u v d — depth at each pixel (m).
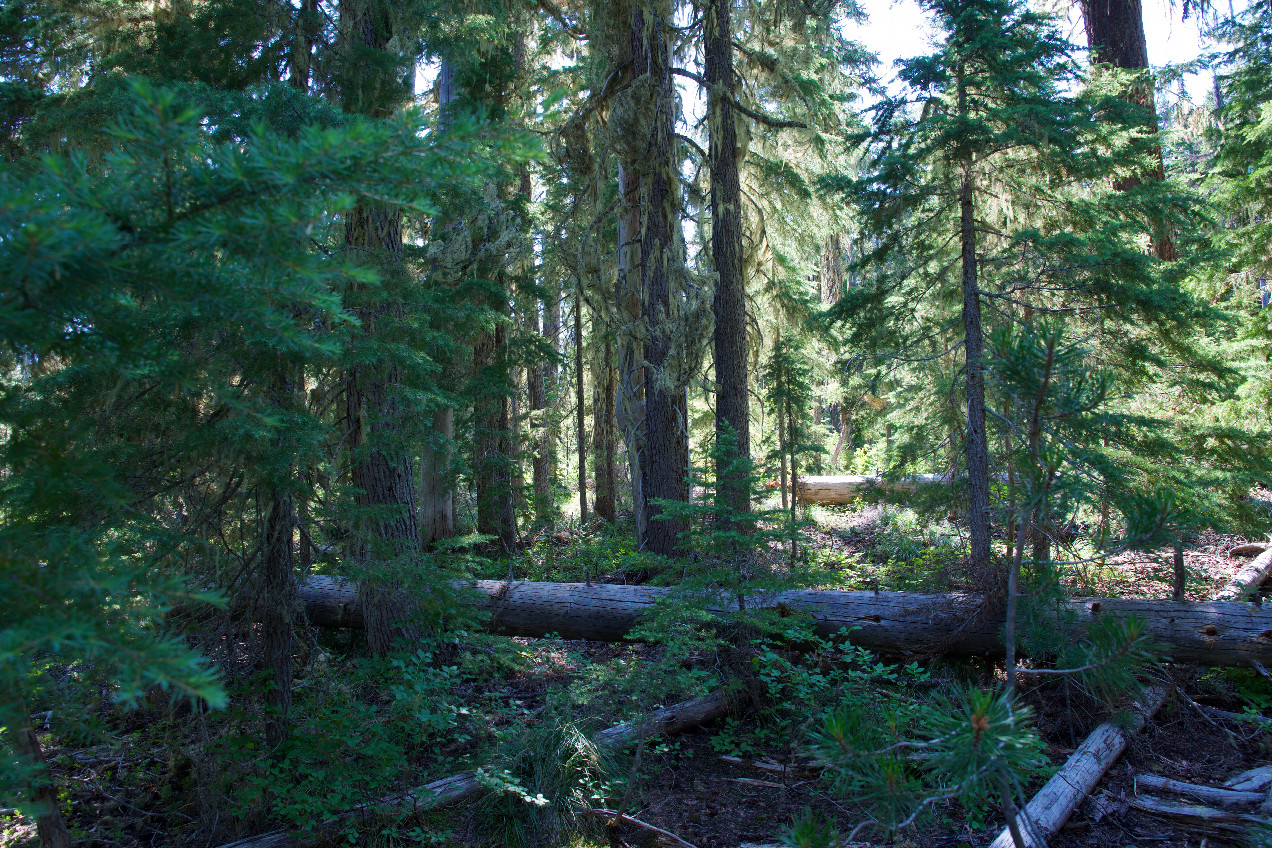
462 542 7.37
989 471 6.58
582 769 4.97
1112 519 6.00
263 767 4.46
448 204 6.54
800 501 14.85
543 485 15.16
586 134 11.15
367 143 1.85
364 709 5.22
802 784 5.17
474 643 6.68
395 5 6.15
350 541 5.11
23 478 2.73
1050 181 6.84
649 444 10.42
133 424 3.93
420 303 5.39
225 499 4.41
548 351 10.15
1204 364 6.55
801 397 11.91
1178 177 10.23
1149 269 6.47
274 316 2.07
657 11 10.02
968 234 6.48
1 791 2.59
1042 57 6.38
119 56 5.65
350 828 4.49
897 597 6.82
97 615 2.03
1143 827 4.48
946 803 4.66
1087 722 5.45
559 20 11.80
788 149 11.80
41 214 1.58
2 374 3.29
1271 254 10.09
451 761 5.42
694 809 4.95
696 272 10.38
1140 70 10.37
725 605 6.56
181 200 1.89
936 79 6.13
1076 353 2.61
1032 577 5.61
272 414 2.84
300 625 6.65
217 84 5.39
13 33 7.19
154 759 5.13
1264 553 8.42
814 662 6.64
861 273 7.31
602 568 10.77
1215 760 5.19
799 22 10.50
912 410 7.84
